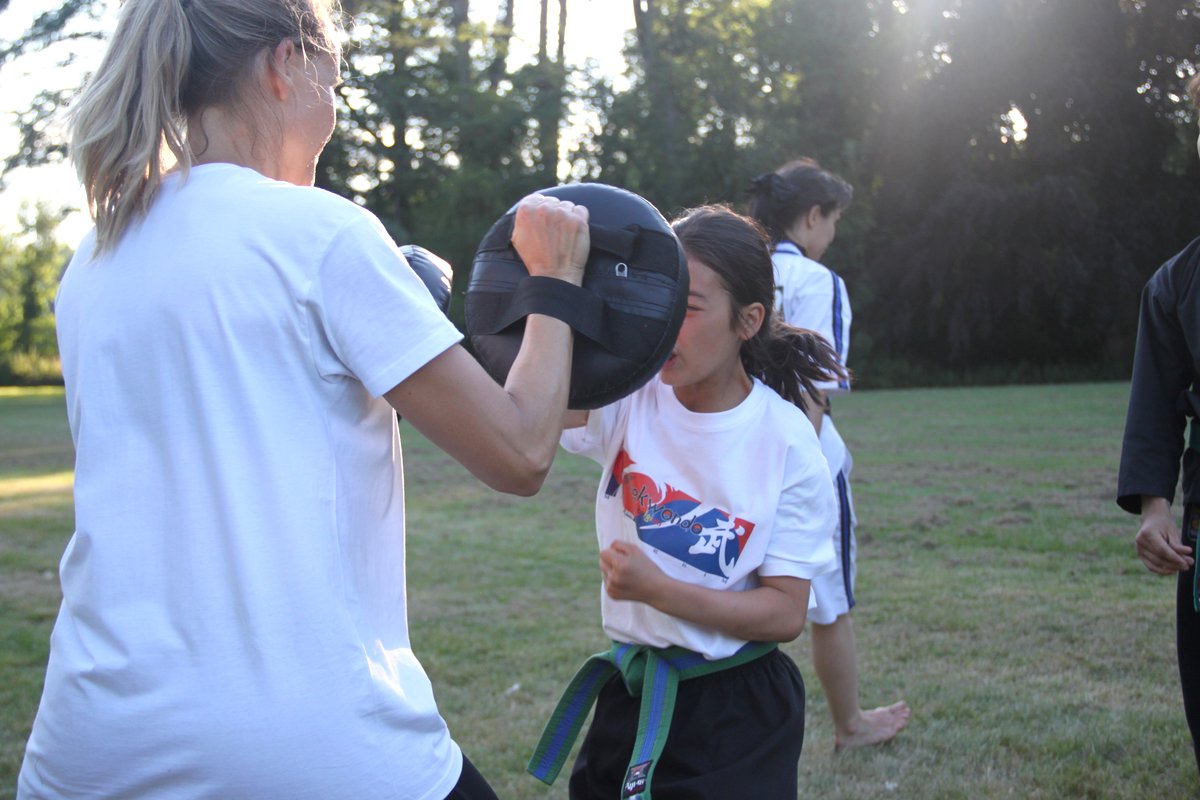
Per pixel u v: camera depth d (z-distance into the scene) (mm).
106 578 1373
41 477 12273
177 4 1469
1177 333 2818
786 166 3740
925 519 7277
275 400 1384
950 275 32000
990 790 3184
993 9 31734
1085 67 30906
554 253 1599
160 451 1390
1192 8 30500
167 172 1505
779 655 2230
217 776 1323
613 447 2268
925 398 21547
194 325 1382
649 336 1634
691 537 2154
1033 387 25781
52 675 1426
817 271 3498
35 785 1431
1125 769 3295
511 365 1678
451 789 1481
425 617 5219
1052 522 7023
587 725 3988
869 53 33969
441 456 13141
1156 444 2850
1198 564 2748
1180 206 31109
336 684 1362
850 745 3523
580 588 5832
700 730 2113
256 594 1341
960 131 32844
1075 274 30562
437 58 31672
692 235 2115
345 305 1401
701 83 33219
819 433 3266
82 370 1440
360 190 31094
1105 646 4477
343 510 1416
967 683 4074
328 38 1571
